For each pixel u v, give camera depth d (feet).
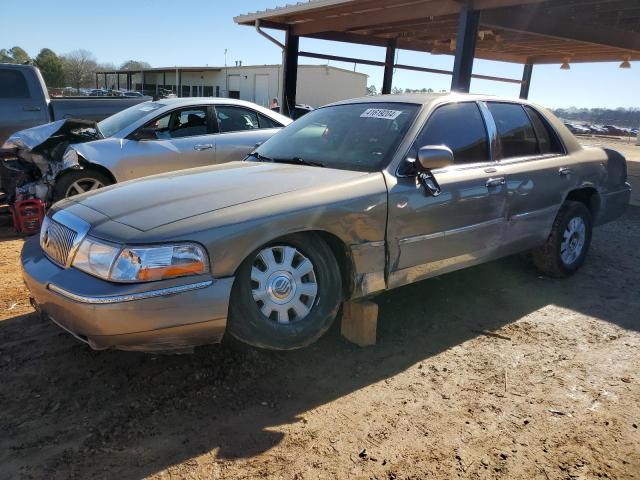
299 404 10.02
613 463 8.63
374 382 10.85
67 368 11.00
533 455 8.77
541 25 36.91
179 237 9.20
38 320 13.16
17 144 22.21
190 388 10.37
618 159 19.07
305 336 10.76
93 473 8.08
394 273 12.08
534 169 15.29
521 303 15.25
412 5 35.12
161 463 8.32
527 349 12.47
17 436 8.89
